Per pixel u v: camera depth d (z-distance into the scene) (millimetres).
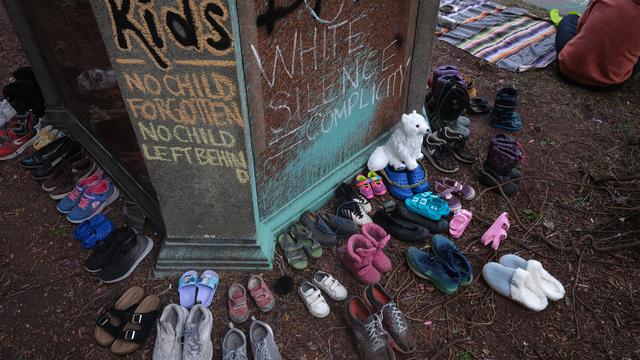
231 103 1859
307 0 2074
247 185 2189
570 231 2945
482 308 2473
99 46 2314
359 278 2525
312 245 2660
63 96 3490
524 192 3248
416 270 2590
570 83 4516
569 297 2549
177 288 2469
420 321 2387
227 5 1571
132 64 1732
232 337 2186
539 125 3939
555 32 5258
